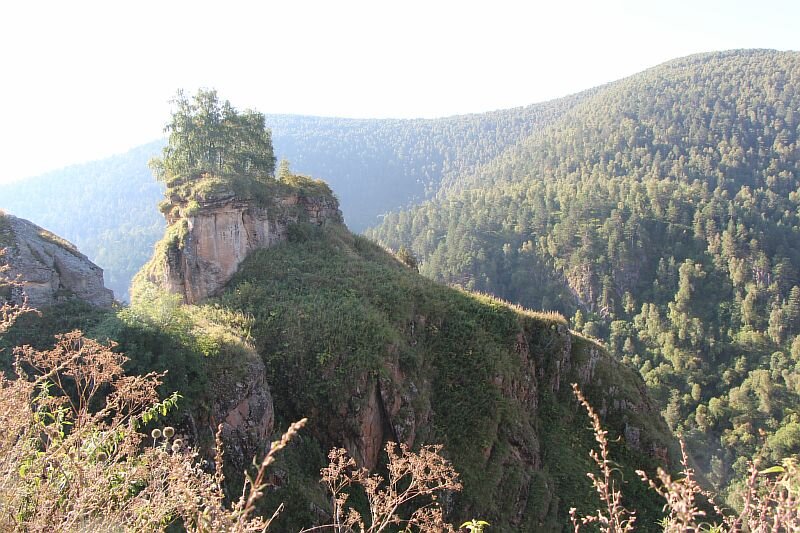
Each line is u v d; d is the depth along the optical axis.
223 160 42.44
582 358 34.34
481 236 132.25
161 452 7.02
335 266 35.12
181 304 31.16
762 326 93.62
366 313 28.14
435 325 31.44
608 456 30.80
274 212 37.53
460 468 24.81
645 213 119.75
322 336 26.03
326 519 19.39
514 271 124.44
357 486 22.20
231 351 20.91
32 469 6.27
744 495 4.82
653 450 31.20
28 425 7.06
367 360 25.02
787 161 149.25
